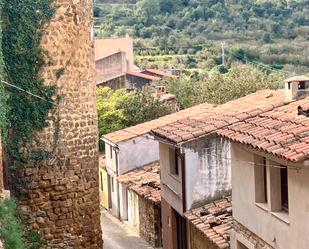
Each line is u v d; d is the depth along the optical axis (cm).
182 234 2333
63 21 1738
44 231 1734
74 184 1775
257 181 1541
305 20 6981
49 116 1730
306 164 1209
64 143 1753
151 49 7912
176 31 7906
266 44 6556
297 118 1513
